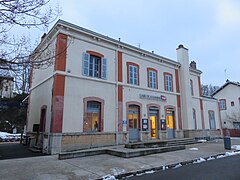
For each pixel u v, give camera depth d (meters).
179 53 20.09
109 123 13.34
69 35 12.42
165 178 6.24
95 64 13.64
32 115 15.59
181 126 18.48
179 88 19.33
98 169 7.15
